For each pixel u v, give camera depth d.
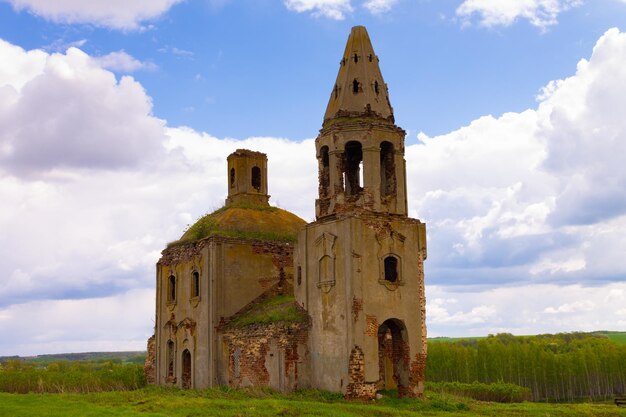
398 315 29.50
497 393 47.03
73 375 44.50
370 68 32.50
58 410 23.38
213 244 35.84
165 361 39.69
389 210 30.88
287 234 38.50
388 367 30.34
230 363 34.00
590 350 86.56
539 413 26.88
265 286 36.84
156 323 41.09
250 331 32.78
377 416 23.84
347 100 31.77
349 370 27.86
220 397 28.81
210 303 35.34
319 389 29.55
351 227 28.95
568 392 79.19
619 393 82.94
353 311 28.23
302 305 31.64
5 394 29.45
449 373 77.38
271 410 23.64
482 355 78.12
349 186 33.91
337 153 31.02
